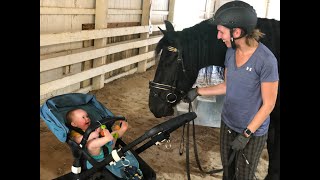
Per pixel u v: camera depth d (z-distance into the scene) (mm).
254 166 1980
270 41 2330
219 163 3123
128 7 6160
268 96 1716
